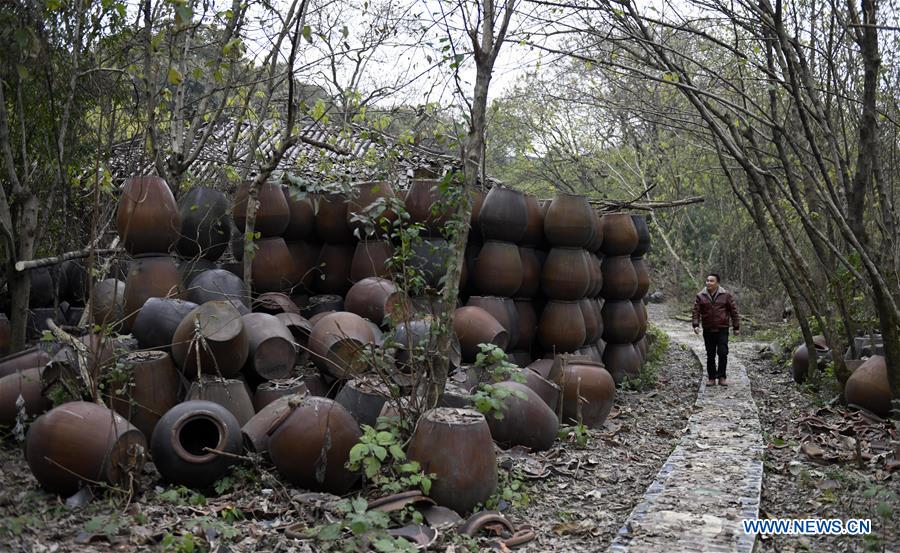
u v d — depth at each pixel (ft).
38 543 13.12
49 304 27.81
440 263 26.91
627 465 22.04
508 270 28.68
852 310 35.29
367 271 27.22
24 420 17.97
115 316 23.31
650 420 29.27
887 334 24.11
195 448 17.74
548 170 83.25
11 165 22.49
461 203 18.83
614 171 76.84
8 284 24.02
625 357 35.96
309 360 23.04
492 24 19.60
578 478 20.48
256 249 25.38
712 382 36.88
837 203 24.22
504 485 18.40
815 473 20.76
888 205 24.34
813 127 34.47
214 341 19.27
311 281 28.71
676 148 76.07
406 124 40.88
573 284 30.63
